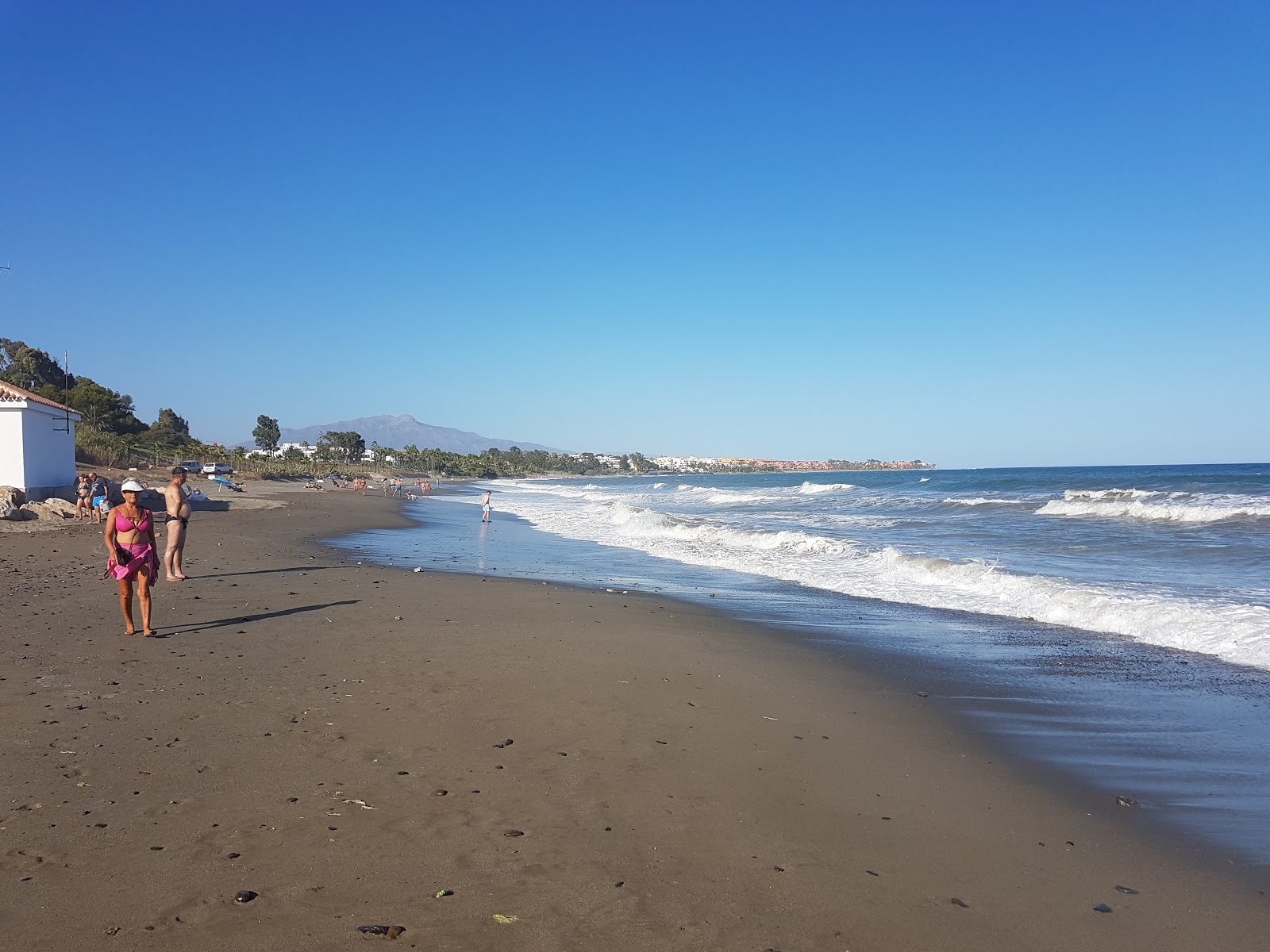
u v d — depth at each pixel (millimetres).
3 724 5875
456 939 3369
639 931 3516
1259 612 10438
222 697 6770
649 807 4910
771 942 3496
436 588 13625
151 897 3584
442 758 5559
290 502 43719
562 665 8320
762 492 66000
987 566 15352
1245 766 5957
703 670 8523
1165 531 23172
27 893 3576
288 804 4664
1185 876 4277
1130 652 9703
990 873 4266
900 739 6535
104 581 13039
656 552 21062
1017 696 7863
